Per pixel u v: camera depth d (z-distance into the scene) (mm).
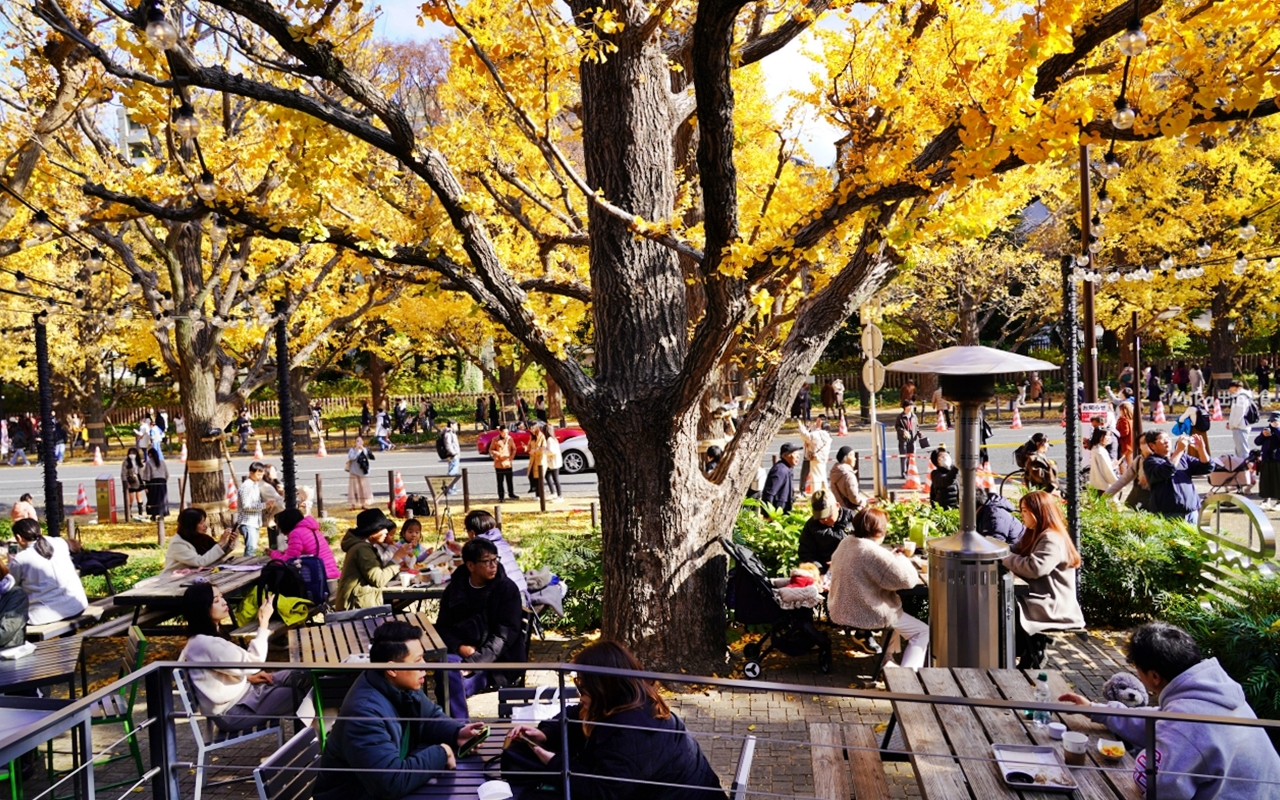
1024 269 34875
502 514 18516
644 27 8078
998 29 8133
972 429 7348
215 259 16969
